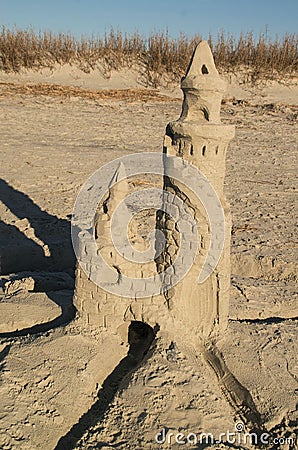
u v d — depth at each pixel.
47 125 5.22
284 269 2.39
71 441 1.44
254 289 2.09
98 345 1.63
